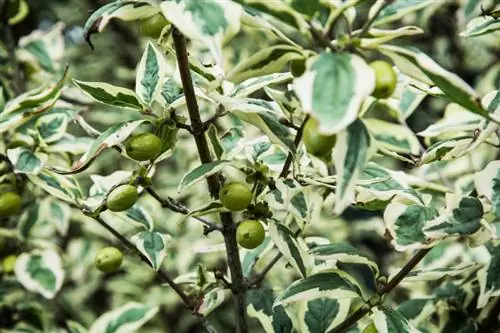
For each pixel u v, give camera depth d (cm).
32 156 79
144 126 102
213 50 61
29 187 91
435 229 68
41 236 96
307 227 73
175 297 135
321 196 74
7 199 82
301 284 71
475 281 82
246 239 70
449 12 136
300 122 72
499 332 81
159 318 142
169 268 117
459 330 81
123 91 71
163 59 72
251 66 64
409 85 76
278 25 67
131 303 85
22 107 75
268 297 77
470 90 62
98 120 137
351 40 63
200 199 115
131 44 170
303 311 76
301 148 73
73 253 124
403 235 70
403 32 64
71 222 136
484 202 69
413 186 81
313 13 63
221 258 122
